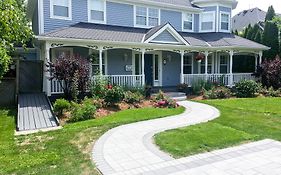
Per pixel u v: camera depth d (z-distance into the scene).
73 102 11.56
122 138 7.55
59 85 13.83
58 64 12.63
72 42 13.97
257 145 6.75
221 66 21.58
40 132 8.54
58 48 15.79
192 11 21.30
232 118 10.01
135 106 13.01
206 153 6.19
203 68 21.12
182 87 17.59
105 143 7.10
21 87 15.12
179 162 5.65
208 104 13.88
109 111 11.78
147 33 17.66
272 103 13.96
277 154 6.08
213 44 19.11
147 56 18.97
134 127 8.83
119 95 12.73
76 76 12.54
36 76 15.44
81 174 5.11
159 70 19.47
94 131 8.37
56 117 10.21
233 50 19.02
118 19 18.02
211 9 21.58
